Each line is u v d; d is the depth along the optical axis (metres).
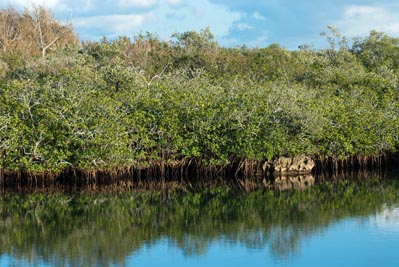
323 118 34.06
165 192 31.34
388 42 64.88
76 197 29.80
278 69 46.12
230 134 33.41
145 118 32.22
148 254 19.70
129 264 18.64
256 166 35.50
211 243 20.95
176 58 49.97
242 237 21.72
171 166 33.94
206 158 34.00
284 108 33.78
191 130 33.44
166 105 33.22
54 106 30.75
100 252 19.97
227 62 48.75
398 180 34.69
